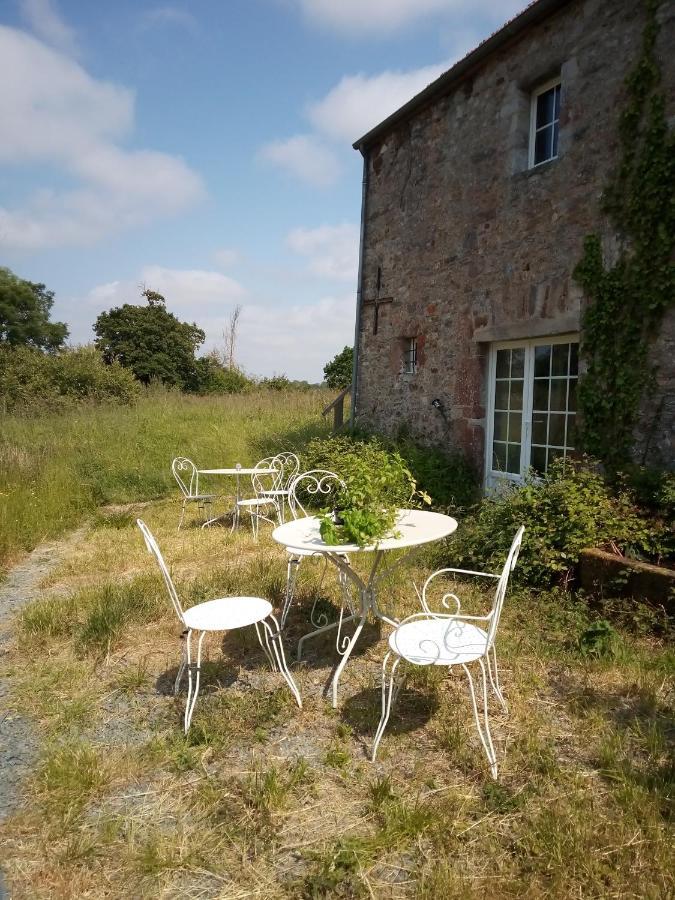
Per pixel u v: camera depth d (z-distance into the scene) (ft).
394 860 5.92
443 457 21.31
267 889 5.61
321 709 8.80
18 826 6.50
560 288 16.92
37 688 9.54
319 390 54.39
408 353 24.63
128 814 6.68
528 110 18.65
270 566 15.23
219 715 8.61
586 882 5.47
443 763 7.43
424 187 22.80
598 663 9.48
